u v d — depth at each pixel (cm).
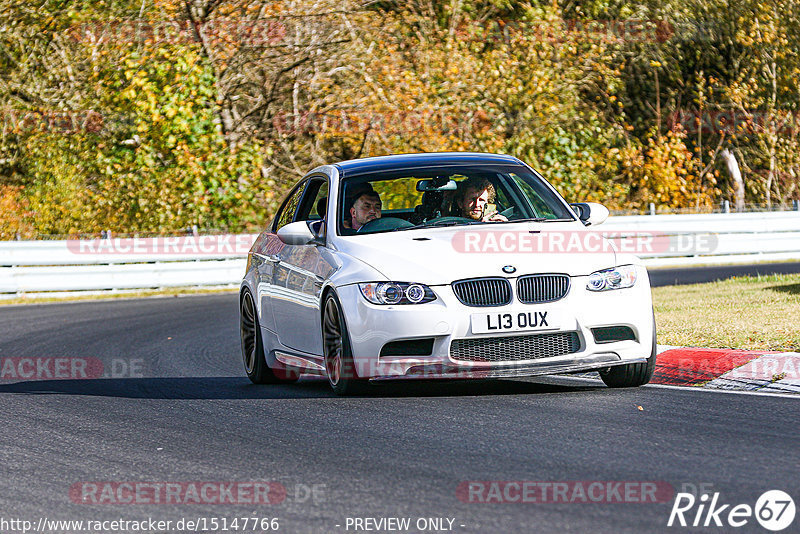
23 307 6350
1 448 2248
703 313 3959
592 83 10519
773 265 7594
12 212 9075
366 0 8950
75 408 2755
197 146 8031
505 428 2167
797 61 11756
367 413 2420
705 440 1973
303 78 8631
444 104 9000
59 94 8775
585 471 1767
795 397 2412
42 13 8862
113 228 8675
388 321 2473
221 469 1938
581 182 9538
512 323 2455
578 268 2525
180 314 5606
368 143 8700
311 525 1545
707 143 12244
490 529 1467
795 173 12019
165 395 2939
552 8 10081
